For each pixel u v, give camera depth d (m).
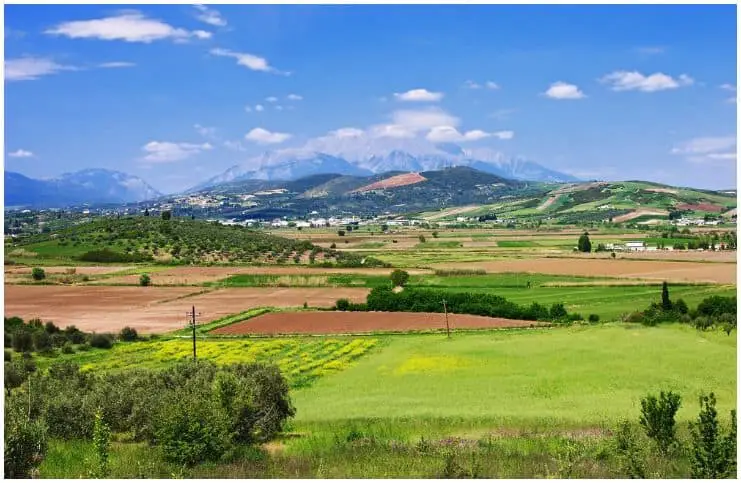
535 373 53.78
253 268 144.50
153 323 89.19
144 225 190.50
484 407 41.97
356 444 30.08
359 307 98.81
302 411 41.88
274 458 27.73
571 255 169.00
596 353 61.16
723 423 30.88
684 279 116.19
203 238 179.38
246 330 83.88
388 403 44.31
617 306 93.94
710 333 70.81
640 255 165.00
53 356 69.38
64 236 178.88
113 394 34.22
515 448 28.58
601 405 41.47
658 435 26.05
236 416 31.05
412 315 93.25
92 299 108.75
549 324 83.81
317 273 134.88
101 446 25.14
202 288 120.12
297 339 77.88
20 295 112.56
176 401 29.50
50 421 32.53
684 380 49.09
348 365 61.78
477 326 83.88
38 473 23.80
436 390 48.91
